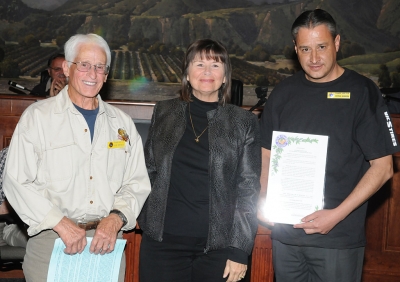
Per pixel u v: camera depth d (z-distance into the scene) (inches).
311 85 87.0
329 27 83.0
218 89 86.2
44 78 210.7
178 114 86.0
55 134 77.0
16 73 278.1
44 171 76.4
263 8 296.0
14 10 278.7
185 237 82.2
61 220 74.6
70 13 285.6
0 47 277.4
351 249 84.8
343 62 298.5
